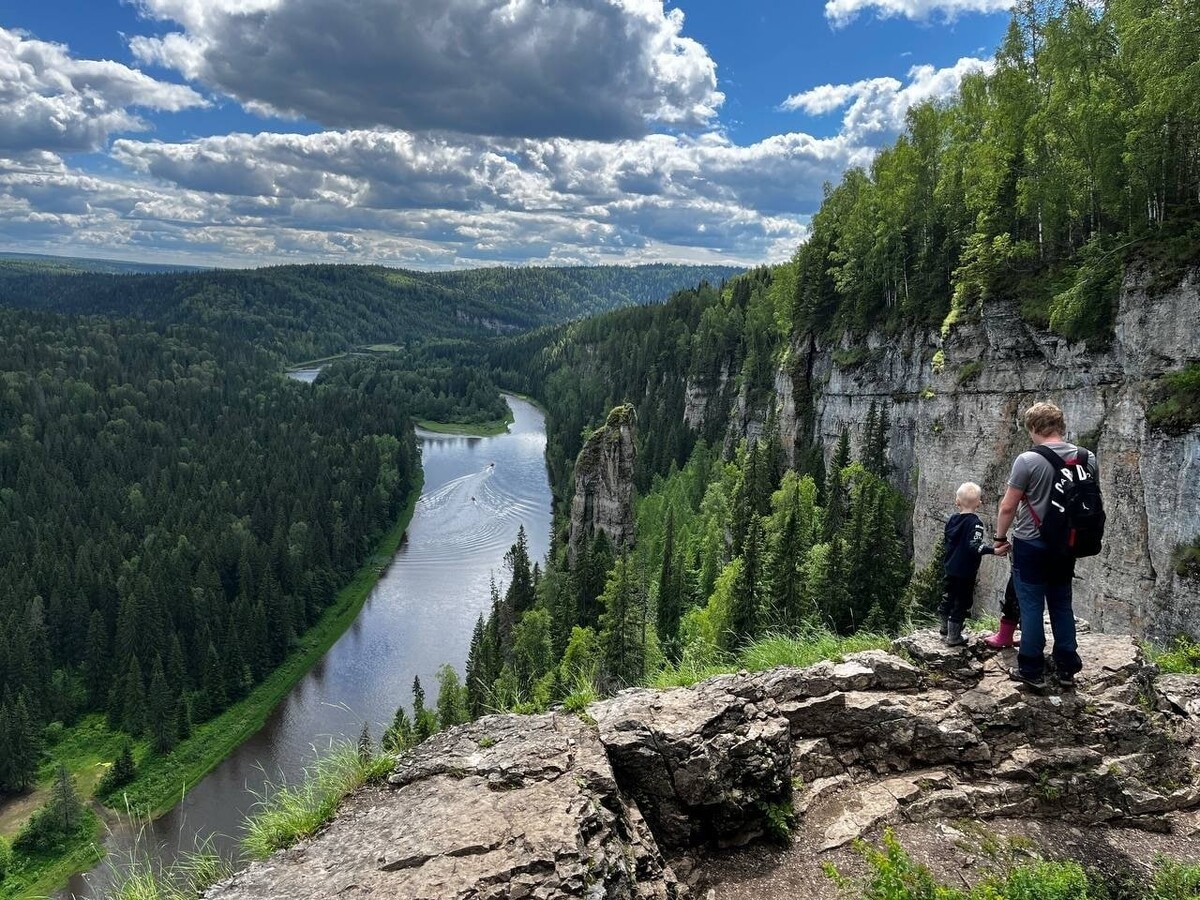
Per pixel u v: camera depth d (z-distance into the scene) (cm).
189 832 5144
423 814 727
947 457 4569
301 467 13650
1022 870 701
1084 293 3331
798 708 923
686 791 796
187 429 16700
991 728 904
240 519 11381
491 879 615
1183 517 2733
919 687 968
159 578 8812
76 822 5144
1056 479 905
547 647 5841
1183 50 2825
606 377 18012
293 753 6259
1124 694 923
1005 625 1005
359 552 10462
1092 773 849
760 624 3544
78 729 7056
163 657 7806
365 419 17412
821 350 7562
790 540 3994
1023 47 4509
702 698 903
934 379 4800
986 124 5278
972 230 5219
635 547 7794
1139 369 3078
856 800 861
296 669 7619
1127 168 3262
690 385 12425
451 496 13275
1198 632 2614
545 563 9100
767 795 827
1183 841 803
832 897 734
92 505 11938
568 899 600
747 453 8031
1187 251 2903
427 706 6706
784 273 9562
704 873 779
